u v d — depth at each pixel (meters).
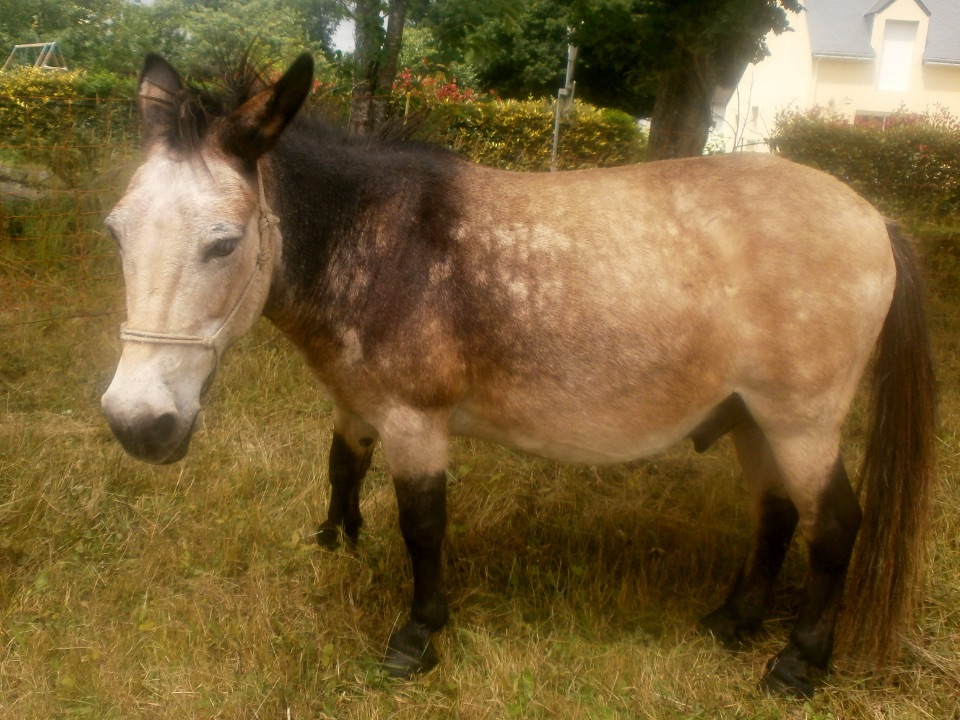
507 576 3.32
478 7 4.66
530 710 2.62
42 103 6.72
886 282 2.64
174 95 2.24
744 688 2.80
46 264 5.65
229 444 4.06
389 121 2.79
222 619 2.94
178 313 2.11
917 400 2.72
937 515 3.67
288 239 2.48
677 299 2.52
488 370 2.59
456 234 2.54
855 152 8.56
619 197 2.63
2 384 4.48
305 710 2.60
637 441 2.70
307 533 3.43
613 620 3.11
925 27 22.81
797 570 3.41
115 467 3.75
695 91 5.54
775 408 2.62
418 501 2.67
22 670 2.65
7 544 3.23
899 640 2.81
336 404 2.85
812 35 22.84
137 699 2.58
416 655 2.82
